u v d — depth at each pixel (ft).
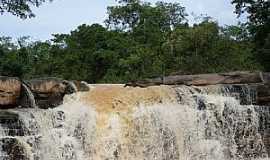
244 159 67.00
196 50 125.80
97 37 179.73
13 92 53.11
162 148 60.44
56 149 51.42
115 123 58.13
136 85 74.02
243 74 74.02
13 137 47.09
